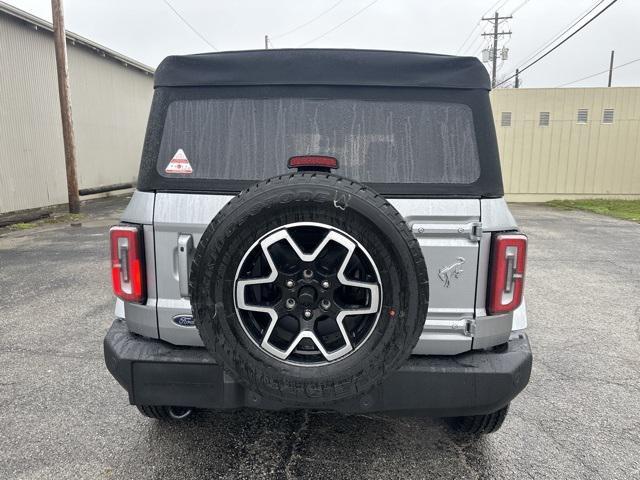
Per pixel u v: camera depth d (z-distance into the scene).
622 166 17.25
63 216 12.24
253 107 2.25
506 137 17.36
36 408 3.12
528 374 2.23
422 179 2.21
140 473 2.49
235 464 2.57
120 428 2.90
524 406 3.23
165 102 2.27
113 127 18.27
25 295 5.66
